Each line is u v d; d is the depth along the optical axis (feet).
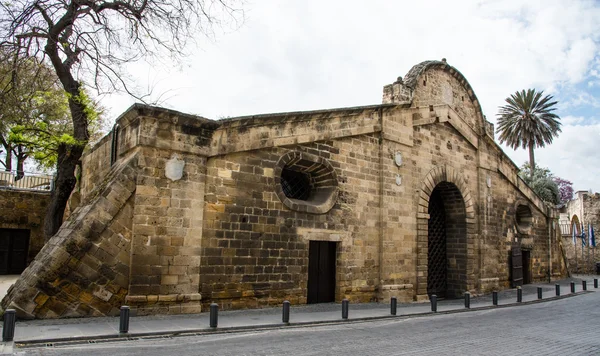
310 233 50.29
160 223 39.42
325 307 49.11
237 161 45.09
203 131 42.68
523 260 94.27
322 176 54.13
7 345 27.07
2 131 62.49
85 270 36.27
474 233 75.41
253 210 45.62
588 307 60.75
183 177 41.06
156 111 39.81
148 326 34.09
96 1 50.80
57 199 56.18
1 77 50.26
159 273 38.96
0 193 77.51
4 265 77.41
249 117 45.55
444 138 71.41
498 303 63.98
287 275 47.80
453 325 43.47
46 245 38.93
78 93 55.01
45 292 34.78
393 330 39.40
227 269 43.24
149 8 50.88
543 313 54.24
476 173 78.28
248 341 31.89
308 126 51.16
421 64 68.95
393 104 61.11
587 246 140.05
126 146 41.81
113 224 37.68
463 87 77.15
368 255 56.54
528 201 95.50
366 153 57.98
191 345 29.78
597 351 32.30
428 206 72.64
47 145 64.18
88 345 28.76
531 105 173.47
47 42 50.52
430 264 73.31
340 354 28.81
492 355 30.12
